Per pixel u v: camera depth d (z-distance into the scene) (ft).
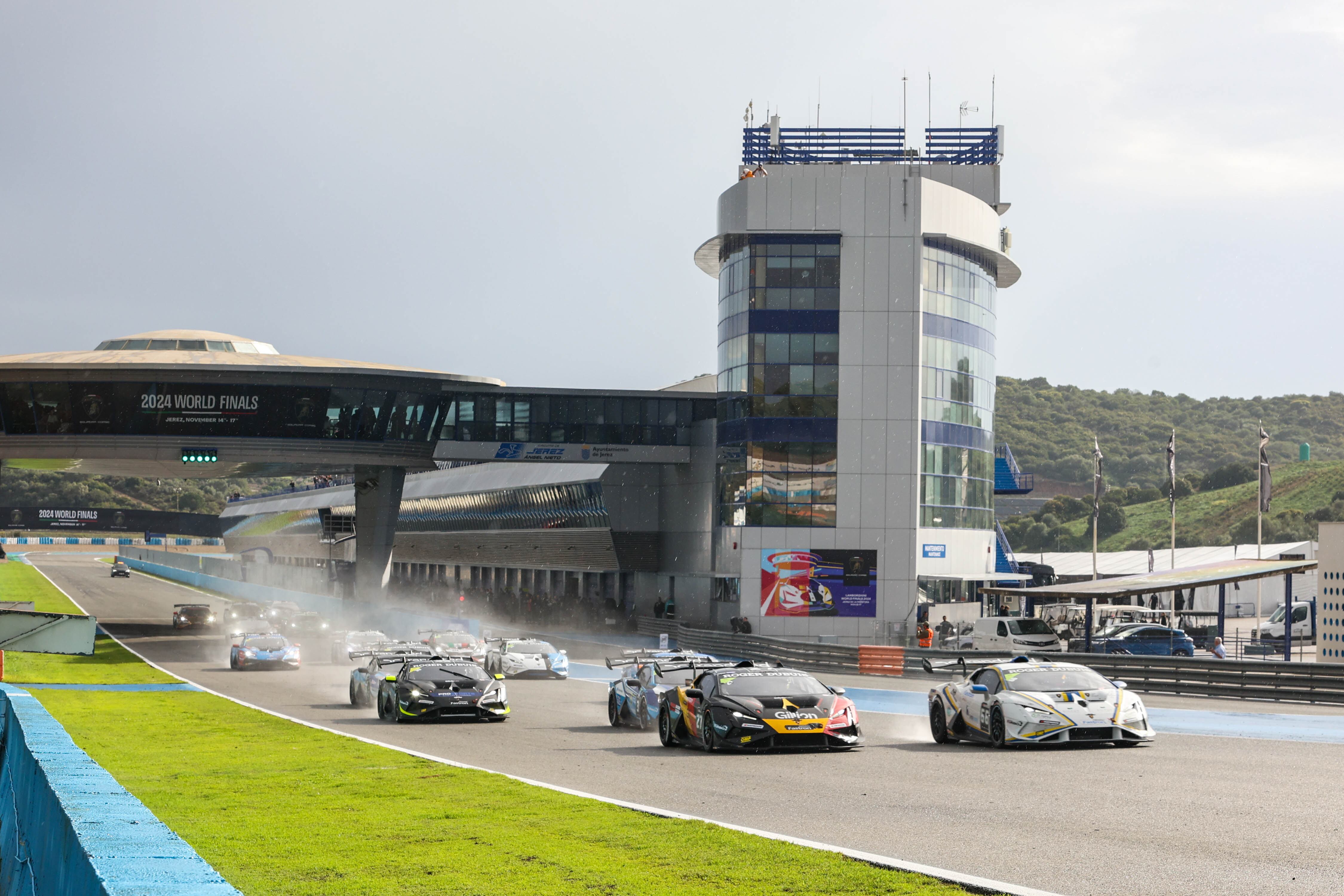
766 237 448.24
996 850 74.59
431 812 90.79
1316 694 217.15
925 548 444.55
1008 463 625.41
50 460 464.65
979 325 480.64
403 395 469.16
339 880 65.72
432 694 189.57
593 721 194.90
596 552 577.02
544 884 64.23
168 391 449.48
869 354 443.73
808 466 443.73
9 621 165.99
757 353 447.42
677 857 70.85
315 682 293.02
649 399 495.41
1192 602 531.50
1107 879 65.72
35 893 59.62
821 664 335.47
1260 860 70.49
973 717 144.56
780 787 107.04
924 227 445.78
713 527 484.33
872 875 65.05
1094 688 142.31
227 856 73.26
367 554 499.10
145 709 213.87
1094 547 548.72
